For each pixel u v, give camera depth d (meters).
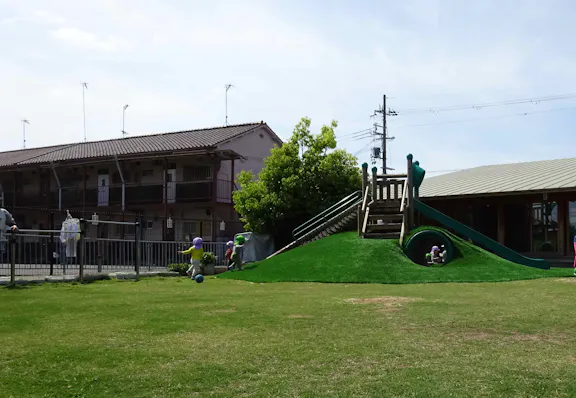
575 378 4.20
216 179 25.03
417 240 15.66
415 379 4.20
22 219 29.16
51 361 4.81
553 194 19.17
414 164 19.22
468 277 12.88
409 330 6.15
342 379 4.23
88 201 27.36
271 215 21.06
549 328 6.20
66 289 11.44
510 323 6.51
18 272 14.34
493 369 4.46
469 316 7.04
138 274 14.86
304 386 4.07
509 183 20.47
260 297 9.74
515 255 16.08
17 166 28.09
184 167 26.55
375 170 18.38
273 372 4.45
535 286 11.07
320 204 21.41
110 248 16.75
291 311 7.77
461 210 21.62
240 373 4.43
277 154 22.28
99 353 5.10
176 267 17.12
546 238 19.41
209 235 25.52
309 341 5.60
